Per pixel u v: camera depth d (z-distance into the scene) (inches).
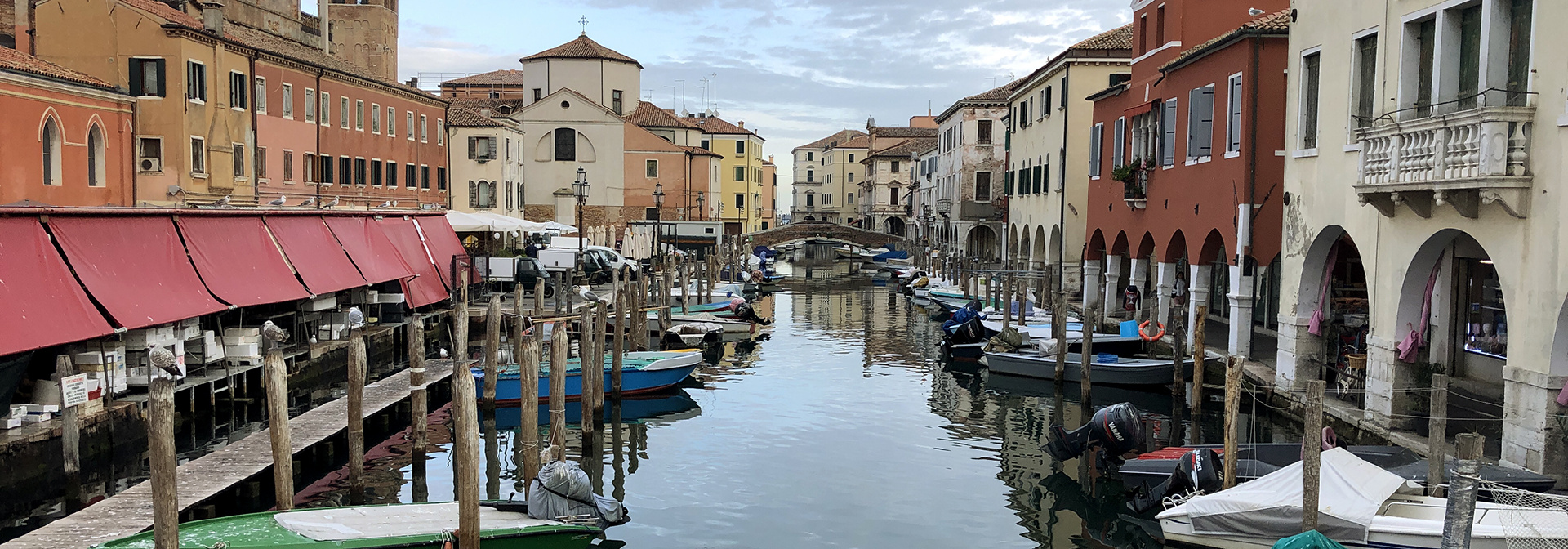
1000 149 2386.8
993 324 1359.5
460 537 514.3
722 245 2827.3
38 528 573.0
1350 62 727.1
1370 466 541.6
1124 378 1026.1
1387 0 679.1
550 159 2751.0
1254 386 815.7
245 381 868.0
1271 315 1137.4
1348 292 981.2
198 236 881.5
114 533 523.2
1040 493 691.4
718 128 3873.0
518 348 1019.3
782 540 598.9
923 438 845.2
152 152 1279.5
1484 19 584.4
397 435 834.2
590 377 815.7
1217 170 933.2
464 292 1253.1
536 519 566.9
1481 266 765.3
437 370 1035.3
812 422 904.3
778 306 1971.0
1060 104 1619.1
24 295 657.0
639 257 2281.0
